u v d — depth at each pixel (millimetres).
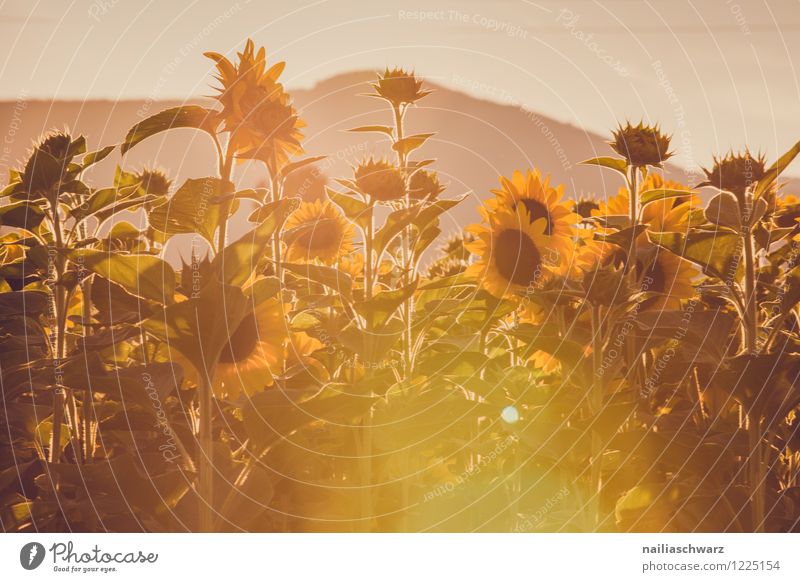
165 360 2098
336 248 2910
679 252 1987
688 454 1963
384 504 2268
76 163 2381
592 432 1987
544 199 2691
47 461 2059
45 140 2312
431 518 2332
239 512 1807
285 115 1838
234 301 1589
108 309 1849
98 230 2350
